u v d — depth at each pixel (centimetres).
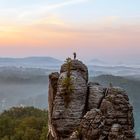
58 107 4716
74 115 4666
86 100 4859
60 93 4788
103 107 4553
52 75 5069
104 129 4284
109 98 4584
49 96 5100
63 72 5075
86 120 4341
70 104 4731
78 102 4756
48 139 5128
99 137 4200
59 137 4672
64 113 4678
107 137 4212
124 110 4469
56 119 4666
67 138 4556
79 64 5131
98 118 4306
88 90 4947
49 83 5103
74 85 4834
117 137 4116
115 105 4506
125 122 4406
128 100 4628
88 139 4228
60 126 4638
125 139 4159
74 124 4616
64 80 4847
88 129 4269
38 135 17812
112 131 4172
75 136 4300
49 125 5131
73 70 5069
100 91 4891
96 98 4822
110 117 4425
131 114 4497
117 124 4272
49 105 5084
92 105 4784
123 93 4634
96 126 4244
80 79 4928
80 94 4812
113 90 4666
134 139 4309
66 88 4797
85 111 4775
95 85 5059
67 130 4609
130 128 4412
